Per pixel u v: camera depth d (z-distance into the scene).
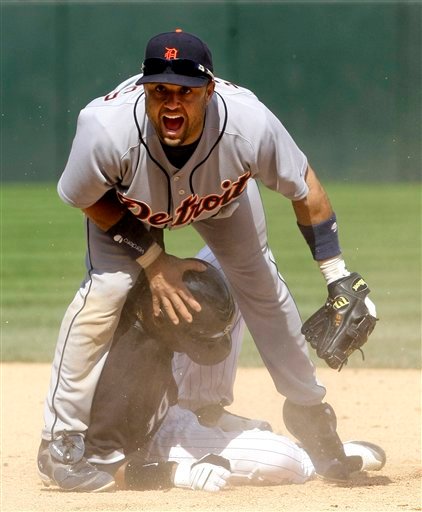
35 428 21.34
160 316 15.77
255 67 91.94
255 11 91.19
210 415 18.19
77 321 15.62
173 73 13.55
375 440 20.14
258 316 16.64
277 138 14.77
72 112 91.94
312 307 35.53
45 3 89.81
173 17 90.44
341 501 14.38
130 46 89.88
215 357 16.47
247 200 15.97
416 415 22.42
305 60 91.88
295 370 16.80
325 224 15.65
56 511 13.82
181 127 13.81
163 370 16.08
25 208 80.31
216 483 15.23
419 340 31.31
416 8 90.06
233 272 16.39
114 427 15.78
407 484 16.03
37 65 91.12
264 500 14.46
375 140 92.94
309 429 16.91
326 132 92.81
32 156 93.88
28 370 27.61
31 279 46.09
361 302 15.39
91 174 14.46
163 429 16.44
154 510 13.72
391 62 91.31
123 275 15.48
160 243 15.88
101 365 15.73
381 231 64.19
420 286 42.97
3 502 14.64
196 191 14.74
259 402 23.58
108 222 15.30
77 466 15.56
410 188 91.75
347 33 91.19
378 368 27.78
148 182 14.56
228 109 14.33
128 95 14.61
